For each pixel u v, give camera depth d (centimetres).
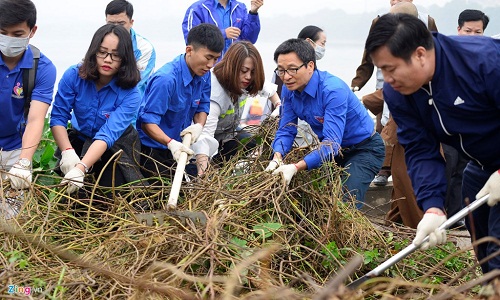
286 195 491
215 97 598
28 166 470
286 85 550
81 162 491
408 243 504
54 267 385
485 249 432
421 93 378
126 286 359
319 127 566
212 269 371
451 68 366
